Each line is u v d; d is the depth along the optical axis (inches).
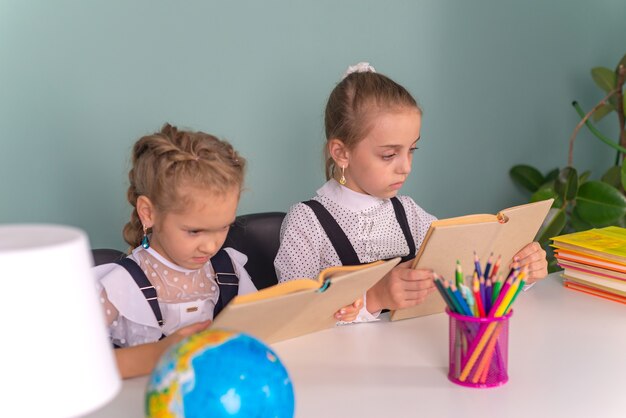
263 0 79.0
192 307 54.1
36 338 23.9
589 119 111.4
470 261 49.7
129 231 54.9
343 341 46.1
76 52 69.3
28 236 25.9
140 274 52.2
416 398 37.6
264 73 80.4
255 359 30.7
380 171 59.2
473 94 97.9
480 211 102.1
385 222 64.7
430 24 91.9
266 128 81.5
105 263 58.1
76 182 71.2
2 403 23.6
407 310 49.5
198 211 47.9
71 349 24.6
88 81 70.3
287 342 45.9
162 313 53.2
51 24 67.6
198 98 76.6
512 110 102.5
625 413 35.8
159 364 31.0
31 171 68.8
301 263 62.1
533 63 103.3
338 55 85.1
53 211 70.4
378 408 36.4
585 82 110.0
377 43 88.0
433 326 48.9
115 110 72.2
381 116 57.6
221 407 29.2
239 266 57.8
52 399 24.1
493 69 99.2
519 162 105.0
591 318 49.7
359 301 48.1
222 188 47.9
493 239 49.1
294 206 64.4
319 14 82.9
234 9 77.3
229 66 77.9
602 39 110.7
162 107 74.7
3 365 23.6
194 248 49.5
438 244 46.2
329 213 63.2
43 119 68.6
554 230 91.7
